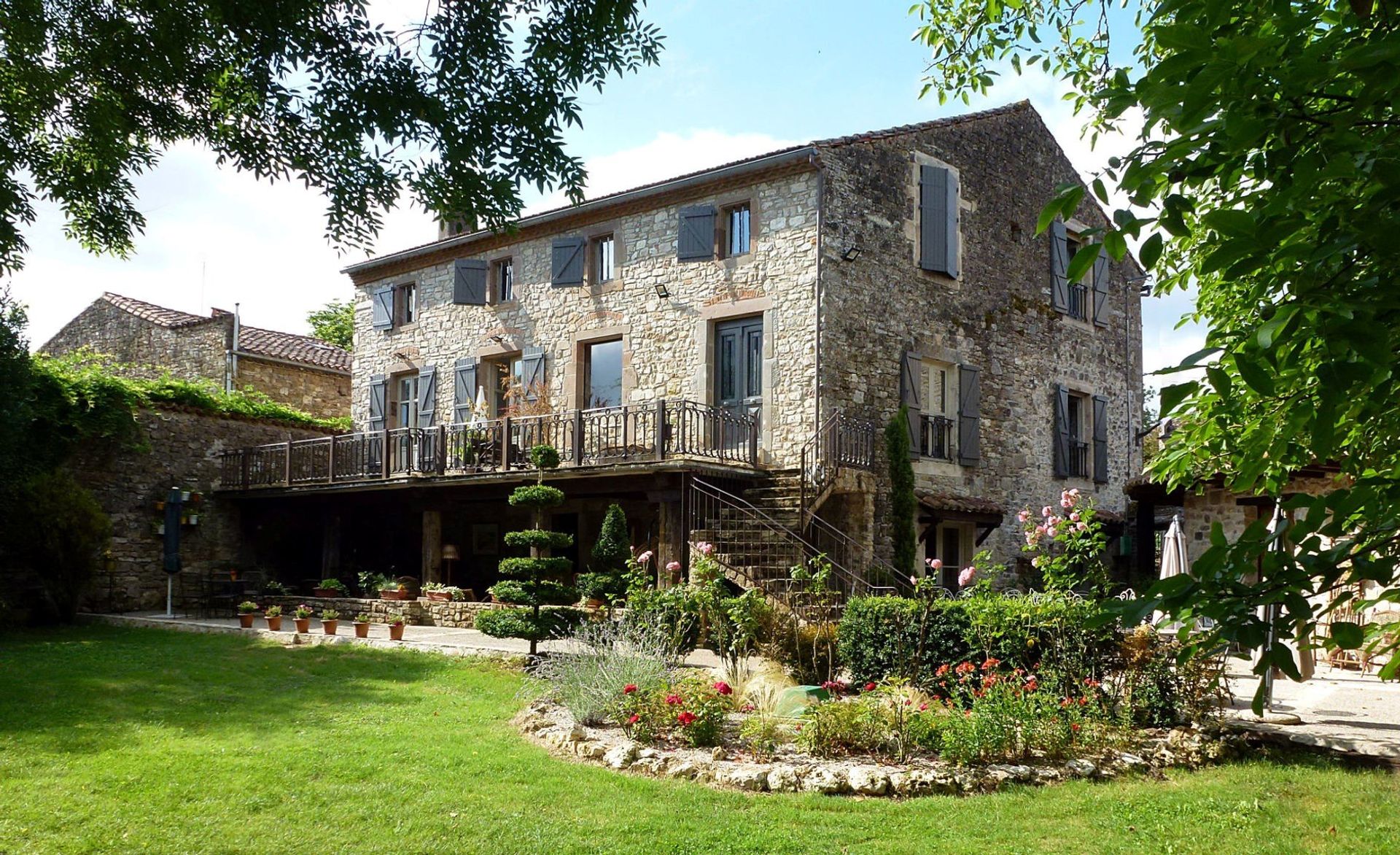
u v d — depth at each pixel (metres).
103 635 12.82
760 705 7.50
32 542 13.81
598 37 6.11
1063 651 7.11
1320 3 2.23
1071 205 2.20
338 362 22.53
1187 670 6.77
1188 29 1.79
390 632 12.12
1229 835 4.96
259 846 4.71
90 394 15.68
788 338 13.30
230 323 20.31
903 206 14.58
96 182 6.63
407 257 18.09
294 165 6.37
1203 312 4.61
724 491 12.43
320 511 17.41
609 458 13.17
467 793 5.54
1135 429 19.00
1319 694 8.45
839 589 12.14
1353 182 2.05
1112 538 17.52
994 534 15.50
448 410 17.36
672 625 9.47
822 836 4.91
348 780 5.79
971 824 5.12
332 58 5.92
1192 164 2.10
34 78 5.87
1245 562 2.05
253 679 9.23
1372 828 5.03
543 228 16.19
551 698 7.96
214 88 6.14
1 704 7.83
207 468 17.55
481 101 6.18
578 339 15.65
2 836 4.80
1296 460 3.17
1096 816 5.25
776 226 13.58
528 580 10.16
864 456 13.34
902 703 6.49
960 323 15.32
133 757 6.25
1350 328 1.74
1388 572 1.97
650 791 5.64
